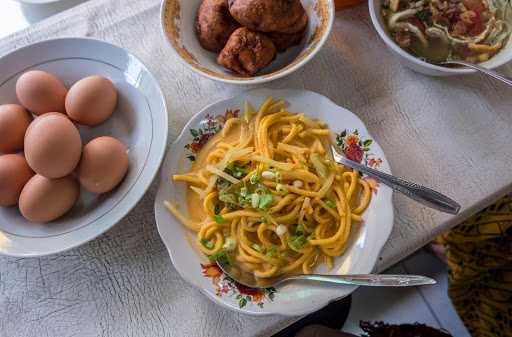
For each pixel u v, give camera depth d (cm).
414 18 70
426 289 102
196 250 60
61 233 61
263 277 58
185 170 64
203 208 63
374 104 71
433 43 69
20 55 70
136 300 61
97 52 70
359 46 75
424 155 66
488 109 69
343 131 64
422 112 69
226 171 63
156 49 76
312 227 62
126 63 69
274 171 62
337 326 94
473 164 65
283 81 72
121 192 63
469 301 90
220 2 68
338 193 61
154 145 65
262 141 64
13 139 65
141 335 59
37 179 61
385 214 58
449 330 99
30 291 63
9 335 61
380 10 70
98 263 64
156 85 66
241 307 55
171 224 61
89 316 61
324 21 67
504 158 65
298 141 66
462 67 66
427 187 64
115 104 70
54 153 59
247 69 67
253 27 66
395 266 103
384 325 94
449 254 85
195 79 74
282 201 61
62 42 70
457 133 67
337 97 71
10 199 62
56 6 94
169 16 68
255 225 62
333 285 56
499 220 75
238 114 67
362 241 58
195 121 65
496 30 67
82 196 66
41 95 66
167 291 62
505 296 82
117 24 80
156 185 68
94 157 62
